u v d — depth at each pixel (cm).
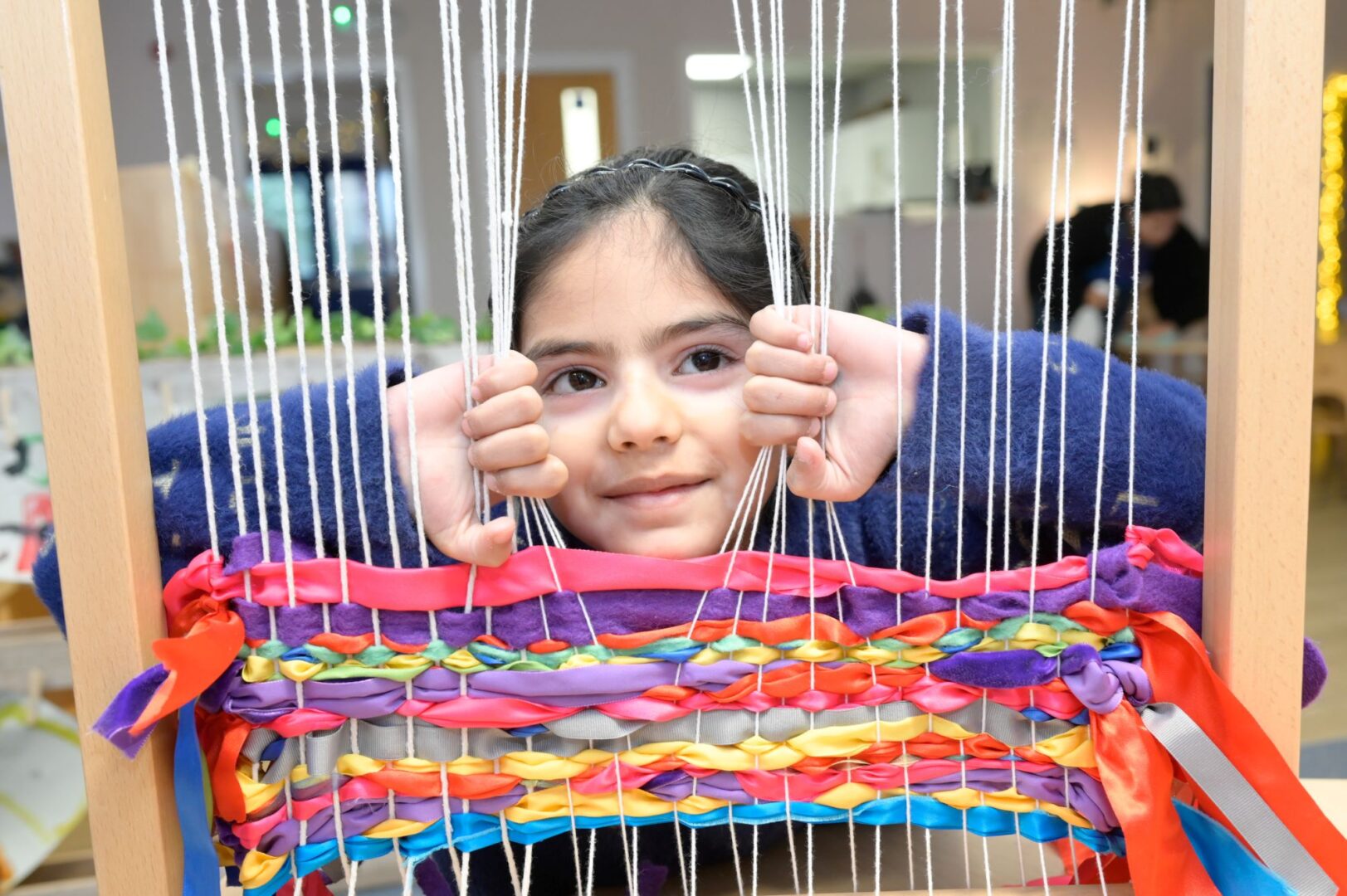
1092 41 223
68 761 111
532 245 51
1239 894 41
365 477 42
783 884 54
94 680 38
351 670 40
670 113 246
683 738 42
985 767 43
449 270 228
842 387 45
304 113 164
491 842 42
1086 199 224
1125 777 41
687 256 49
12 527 101
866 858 59
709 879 55
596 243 49
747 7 193
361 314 175
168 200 113
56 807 108
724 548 42
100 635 38
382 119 169
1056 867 59
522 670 40
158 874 39
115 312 38
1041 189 222
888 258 228
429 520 42
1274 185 39
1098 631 42
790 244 57
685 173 54
